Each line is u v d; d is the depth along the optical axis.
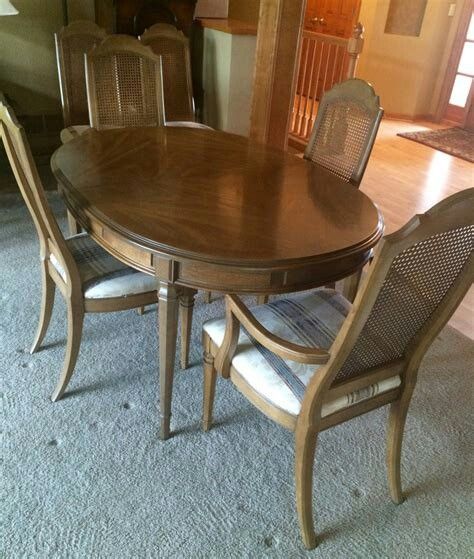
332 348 1.19
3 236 2.87
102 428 1.76
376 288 1.06
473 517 1.58
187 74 3.52
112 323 2.28
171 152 2.12
